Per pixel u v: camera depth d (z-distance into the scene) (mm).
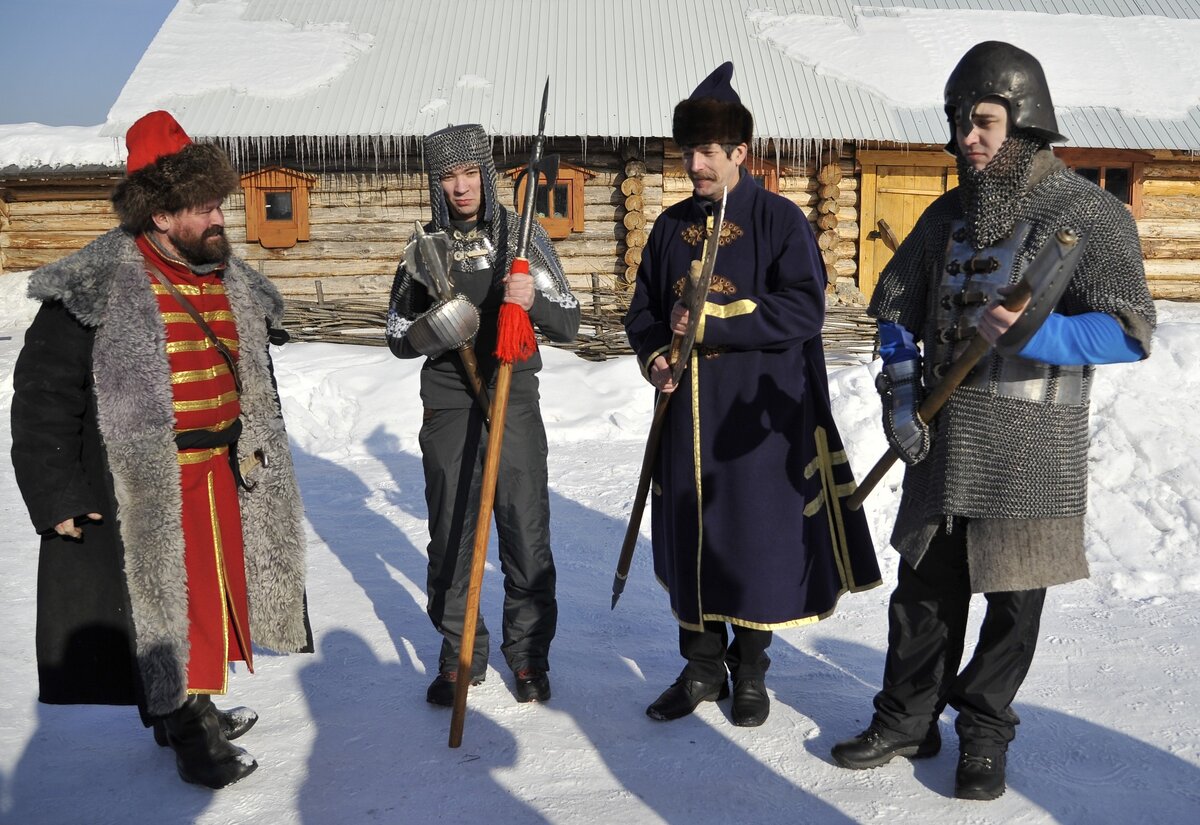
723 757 2877
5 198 13820
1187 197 13383
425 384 3234
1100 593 4004
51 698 2668
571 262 12406
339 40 13383
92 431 2625
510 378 2936
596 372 8148
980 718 2631
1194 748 2836
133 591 2611
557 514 5176
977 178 2494
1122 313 2336
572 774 2791
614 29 13680
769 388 3002
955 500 2553
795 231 2988
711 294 3012
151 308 2627
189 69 12781
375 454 6609
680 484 3076
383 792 2709
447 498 3201
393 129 11766
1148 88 13336
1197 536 4316
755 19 13984
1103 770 2754
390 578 4371
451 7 14148
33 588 4234
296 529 2996
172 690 2627
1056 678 3283
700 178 3023
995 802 2617
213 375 2787
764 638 3078
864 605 3967
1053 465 2504
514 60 13023
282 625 2992
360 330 10875
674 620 3932
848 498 3150
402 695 3295
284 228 12359
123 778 2812
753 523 2982
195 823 2578
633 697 3266
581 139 12195
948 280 2592
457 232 3184
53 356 2580
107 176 13633
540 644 3236
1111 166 13227
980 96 2418
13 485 5910
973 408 2537
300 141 11945
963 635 2809
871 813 2582
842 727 3041
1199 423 5055
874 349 9750
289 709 3201
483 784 2742
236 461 2920
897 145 12484
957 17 14320
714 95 2973
